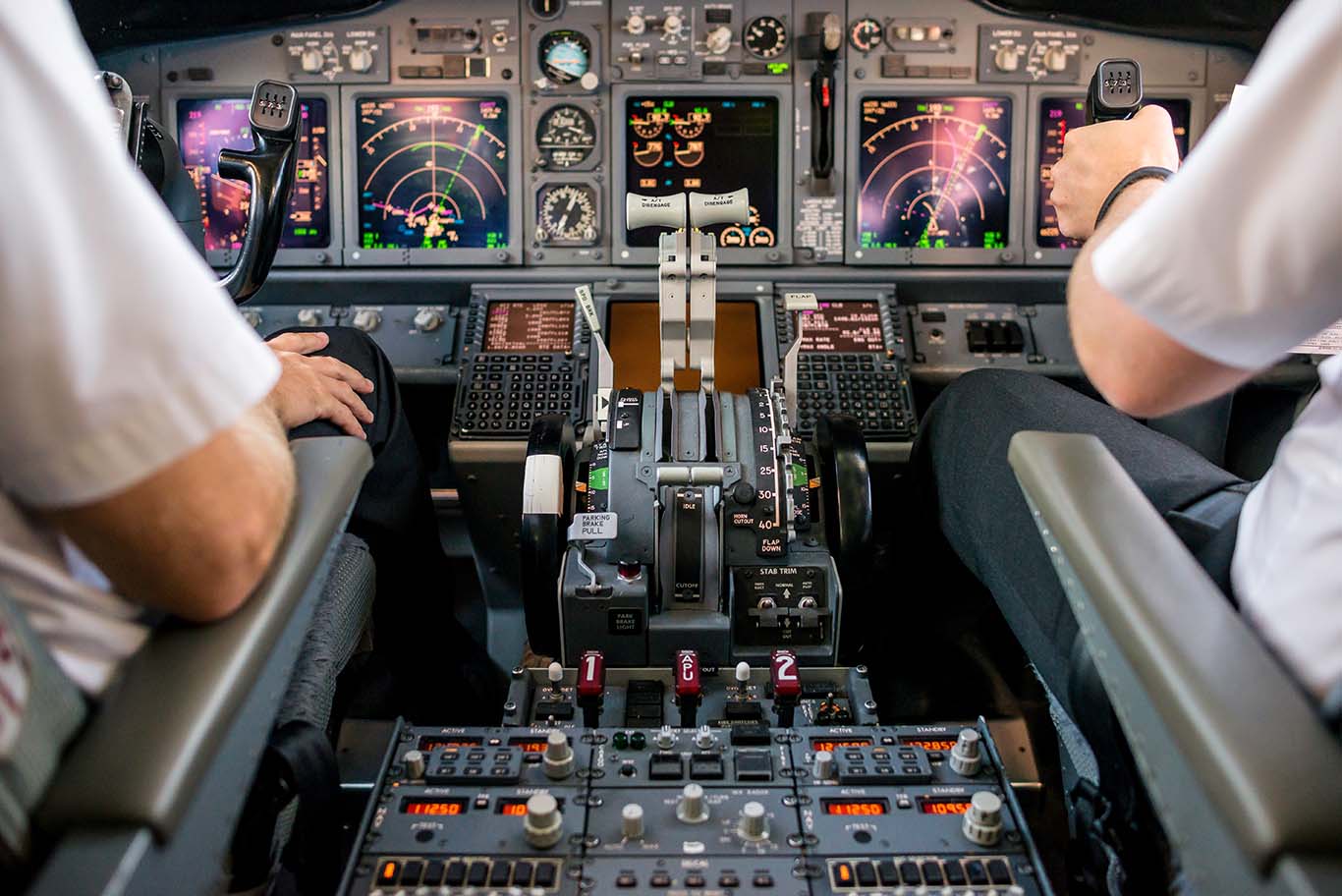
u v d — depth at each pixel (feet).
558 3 10.48
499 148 10.66
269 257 7.64
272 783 4.58
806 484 7.47
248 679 3.39
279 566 3.69
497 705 8.31
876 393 10.02
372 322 10.68
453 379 10.46
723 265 10.71
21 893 3.01
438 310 10.75
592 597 6.98
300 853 4.86
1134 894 4.73
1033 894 4.72
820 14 10.50
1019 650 7.98
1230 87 10.73
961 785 5.30
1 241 2.65
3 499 3.24
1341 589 3.45
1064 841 6.70
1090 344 3.71
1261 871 2.85
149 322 2.86
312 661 5.50
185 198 7.74
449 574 8.13
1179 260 3.19
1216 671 3.24
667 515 7.32
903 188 10.69
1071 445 4.34
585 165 10.61
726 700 6.73
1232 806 2.93
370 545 7.14
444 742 5.64
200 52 10.63
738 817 5.08
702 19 10.50
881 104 10.64
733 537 7.27
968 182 10.69
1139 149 5.21
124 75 10.66
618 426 7.60
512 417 9.82
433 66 10.59
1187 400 3.66
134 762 3.07
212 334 3.01
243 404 3.10
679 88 10.54
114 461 2.89
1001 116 10.66
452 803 5.18
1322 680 3.46
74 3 9.52
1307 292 3.11
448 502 10.23
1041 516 4.27
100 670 3.50
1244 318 3.20
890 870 4.76
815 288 10.59
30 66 2.68
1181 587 3.59
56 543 3.40
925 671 8.07
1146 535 3.81
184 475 3.03
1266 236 3.05
